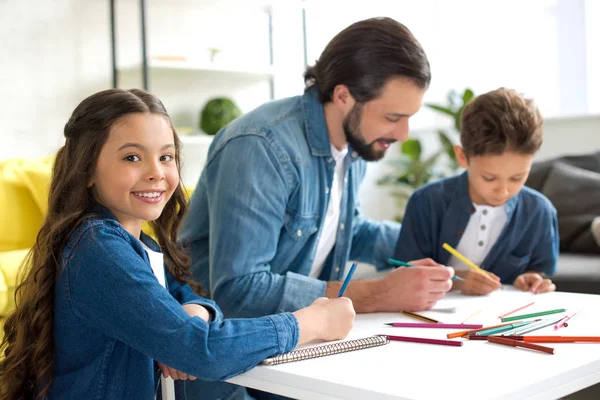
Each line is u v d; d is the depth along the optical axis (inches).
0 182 76.9
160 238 43.4
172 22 121.9
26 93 106.3
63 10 109.1
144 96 37.0
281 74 127.4
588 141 124.8
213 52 120.9
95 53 112.7
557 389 29.5
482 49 145.6
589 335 36.5
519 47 138.1
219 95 127.6
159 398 39.6
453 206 60.5
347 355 33.8
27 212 77.9
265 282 45.2
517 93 56.2
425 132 157.1
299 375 30.5
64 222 34.5
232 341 32.4
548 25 132.5
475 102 56.6
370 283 46.2
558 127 128.8
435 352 33.8
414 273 45.3
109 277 32.4
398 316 43.9
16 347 35.4
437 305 47.4
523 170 54.4
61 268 34.0
